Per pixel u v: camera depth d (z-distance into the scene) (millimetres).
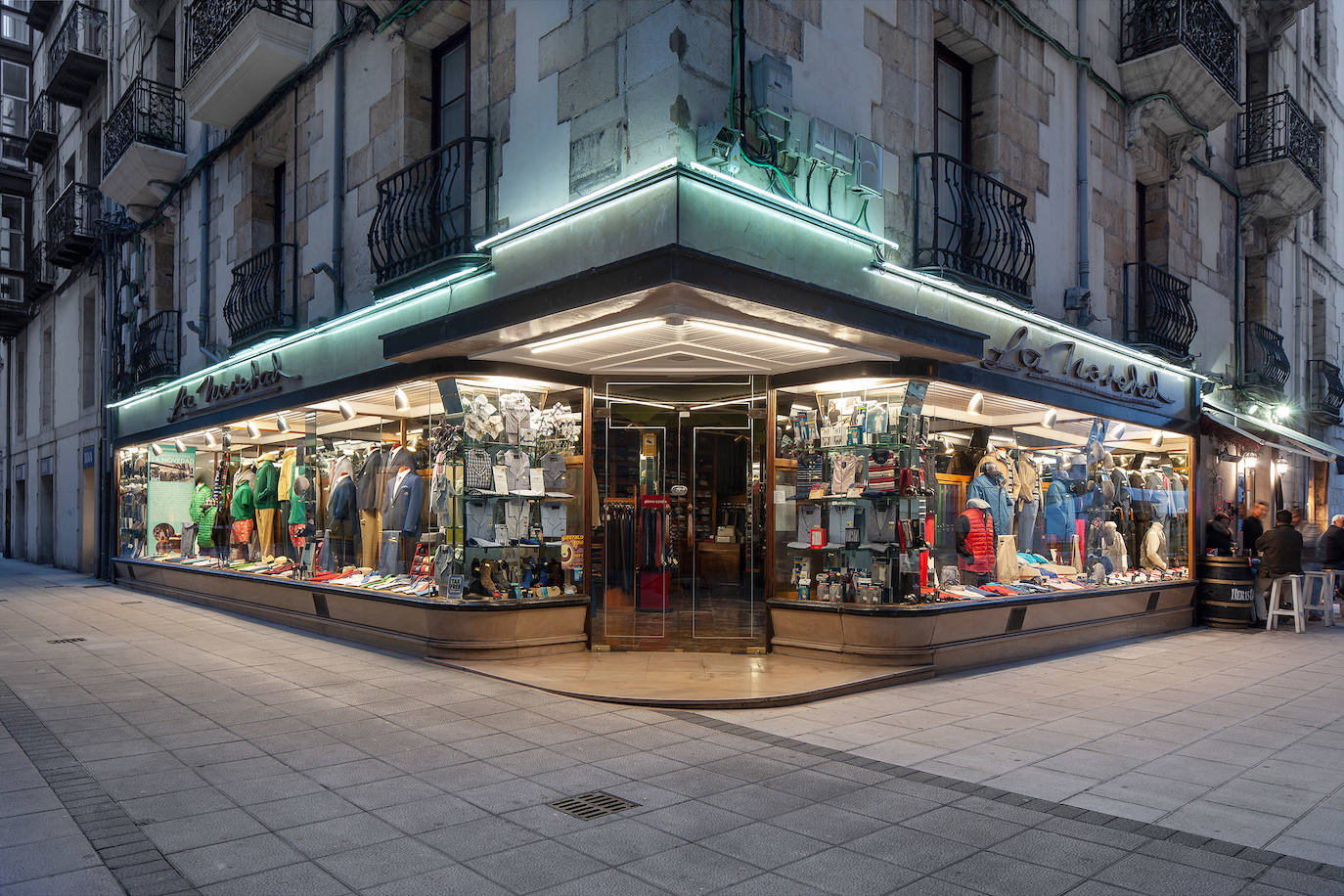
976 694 6750
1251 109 13453
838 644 7645
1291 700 6645
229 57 10484
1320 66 16719
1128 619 10062
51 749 5004
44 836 3717
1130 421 10375
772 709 6176
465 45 8414
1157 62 10305
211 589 11922
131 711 5914
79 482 17891
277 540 10883
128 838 3707
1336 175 17828
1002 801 4297
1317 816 4141
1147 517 10953
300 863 3475
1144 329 10734
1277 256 14930
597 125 6395
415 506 8477
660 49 5926
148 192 13953
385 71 8883
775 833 3842
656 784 4500
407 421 8703
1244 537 12398
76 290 18406
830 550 8117
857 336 6562
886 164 7453
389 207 8289
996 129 8578
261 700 6250
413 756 4926
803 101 6684
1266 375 13406
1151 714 6148
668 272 5105
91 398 17891
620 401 8320
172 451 13711
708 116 6012
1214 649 9266
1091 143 10039
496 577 8016
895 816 4074
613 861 3527
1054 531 9578
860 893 3264
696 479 8273
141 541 14523
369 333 8750
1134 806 4250
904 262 7539
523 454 8320
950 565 8242
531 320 6152
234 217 11852
